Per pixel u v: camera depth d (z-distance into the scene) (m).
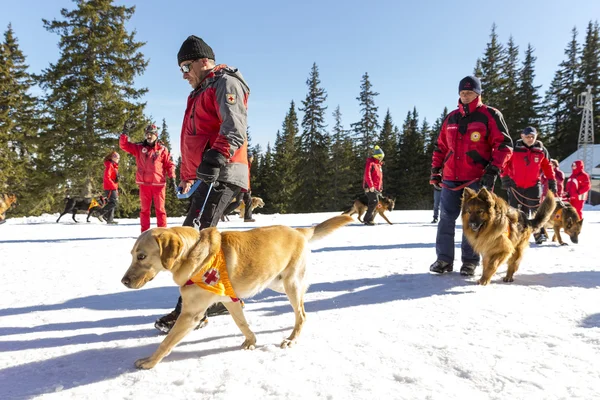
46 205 27.23
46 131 25.38
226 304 2.71
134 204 26.86
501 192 38.09
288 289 3.04
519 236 4.59
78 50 25.02
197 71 3.47
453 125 5.04
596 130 47.34
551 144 47.38
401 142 51.84
